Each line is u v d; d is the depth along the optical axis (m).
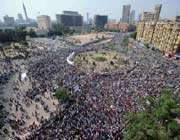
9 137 51.25
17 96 74.56
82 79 93.31
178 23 145.38
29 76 96.12
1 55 143.50
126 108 64.38
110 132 51.84
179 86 81.69
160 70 107.75
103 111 62.53
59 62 123.69
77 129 52.91
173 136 49.75
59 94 72.88
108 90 79.88
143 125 51.12
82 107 65.31
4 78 94.06
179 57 140.12
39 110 65.12
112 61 130.75
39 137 50.28
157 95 73.31
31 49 168.88
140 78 93.62
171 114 59.47
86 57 140.12
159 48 168.25
